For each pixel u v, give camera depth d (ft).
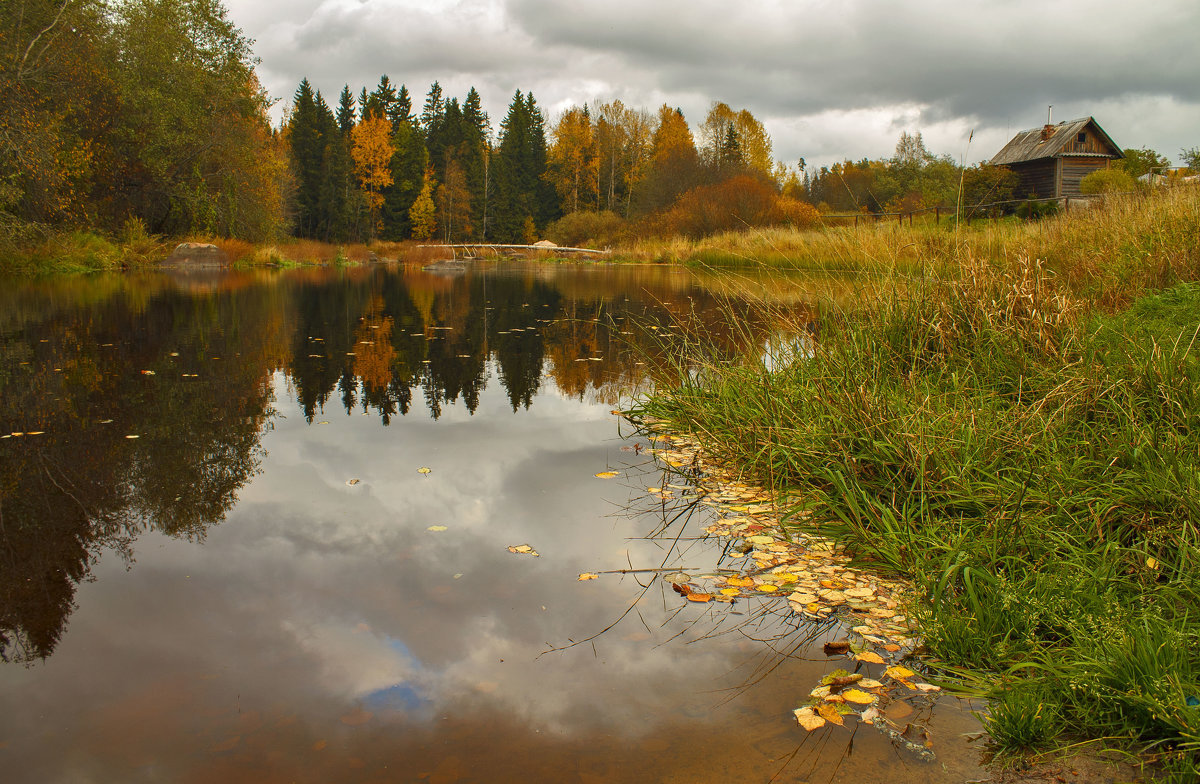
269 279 66.39
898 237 19.34
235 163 86.12
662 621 7.76
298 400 18.04
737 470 12.79
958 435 10.70
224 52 82.99
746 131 201.77
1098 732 5.94
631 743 5.77
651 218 118.32
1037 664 6.50
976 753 5.71
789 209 88.94
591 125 232.32
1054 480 9.22
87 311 35.47
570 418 16.67
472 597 8.19
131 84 73.92
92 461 12.76
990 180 78.74
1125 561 7.88
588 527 10.30
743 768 5.51
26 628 7.35
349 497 11.32
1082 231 25.07
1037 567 7.97
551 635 7.43
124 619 7.55
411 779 5.33
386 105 237.66
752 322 30.55
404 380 20.84
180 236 84.33
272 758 5.53
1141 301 15.28
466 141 234.79
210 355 24.23
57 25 65.16
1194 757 5.56
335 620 7.61
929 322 14.28
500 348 26.99
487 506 11.03
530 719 6.07
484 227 229.04
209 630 7.37
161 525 10.08
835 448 11.34
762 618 7.86
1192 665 6.15
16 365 21.43
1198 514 7.93
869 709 6.26
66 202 61.98
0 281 51.55
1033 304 13.62
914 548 8.80
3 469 12.25
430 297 49.93
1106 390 10.34
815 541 9.82
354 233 192.65
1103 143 94.48
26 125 58.03
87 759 5.49
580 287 59.72
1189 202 22.04
